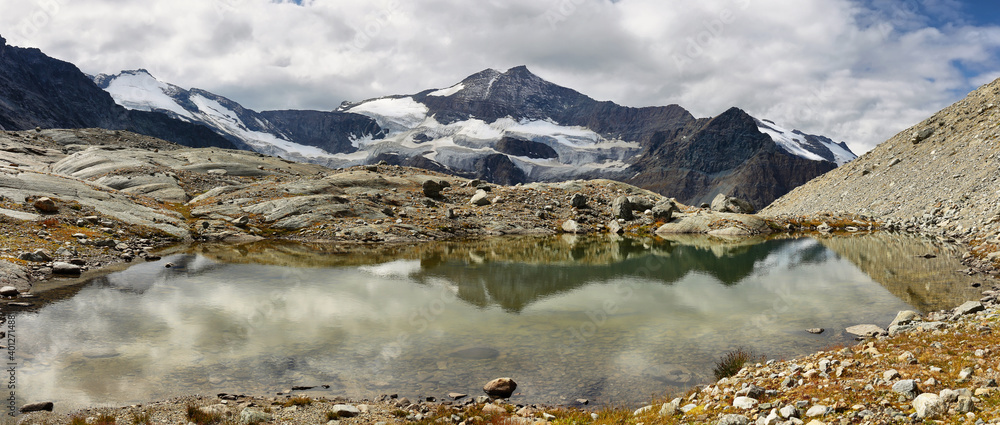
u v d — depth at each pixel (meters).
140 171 76.56
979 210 46.78
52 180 51.28
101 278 30.38
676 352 18.81
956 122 75.62
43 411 12.96
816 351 18.20
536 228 64.12
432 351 19.19
